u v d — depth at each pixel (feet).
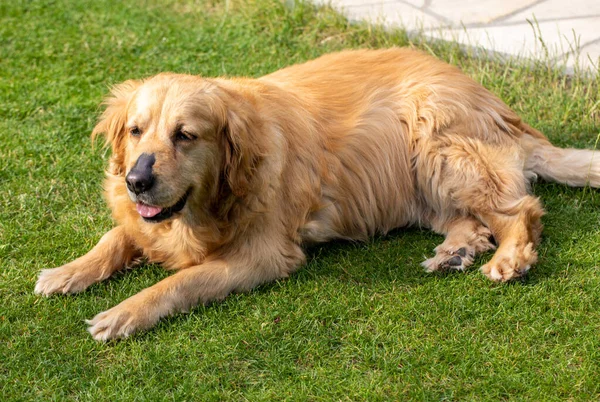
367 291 7.78
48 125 9.45
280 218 7.93
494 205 8.15
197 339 7.48
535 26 10.22
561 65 9.55
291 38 10.52
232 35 10.64
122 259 8.02
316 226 8.13
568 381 7.11
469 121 8.33
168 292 7.63
